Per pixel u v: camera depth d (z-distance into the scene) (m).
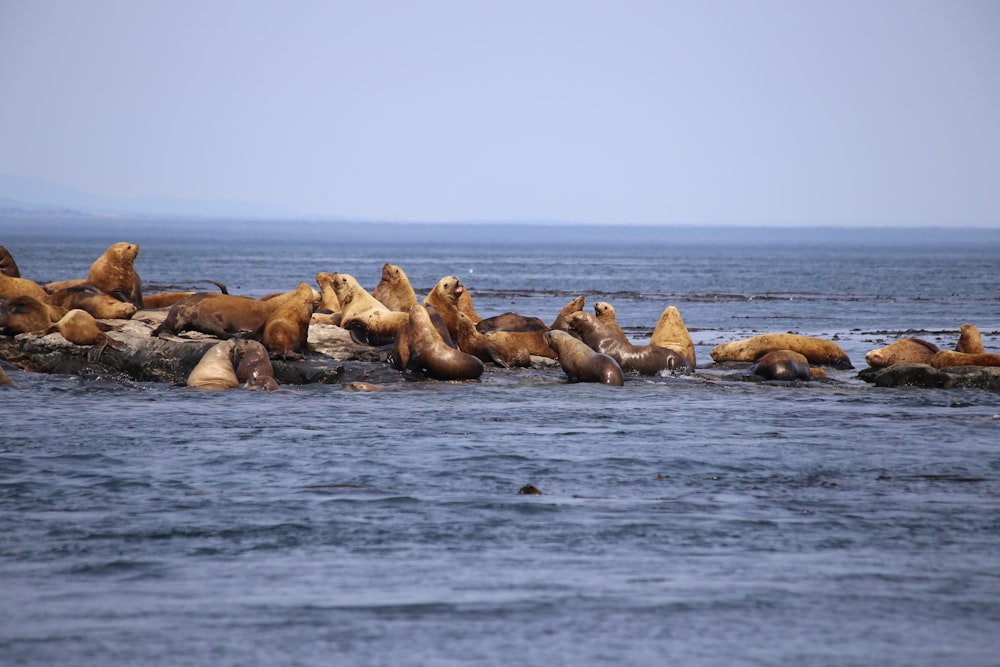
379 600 28.89
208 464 47.56
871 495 42.81
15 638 25.77
